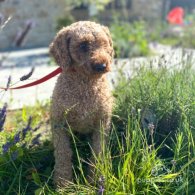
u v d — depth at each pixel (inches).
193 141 18.5
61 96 18.8
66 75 18.9
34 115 25.9
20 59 56.2
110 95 20.1
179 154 18.6
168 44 67.7
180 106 19.9
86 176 19.5
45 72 41.2
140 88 22.8
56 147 19.1
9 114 27.2
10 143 19.0
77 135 21.2
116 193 16.5
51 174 18.8
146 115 21.2
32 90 33.4
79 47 18.2
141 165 17.9
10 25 71.6
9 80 20.1
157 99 22.0
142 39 60.9
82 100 18.7
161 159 19.1
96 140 19.5
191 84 22.7
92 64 17.7
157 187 17.0
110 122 20.4
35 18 73.9
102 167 17.4
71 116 19.0
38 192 17.2
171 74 24.5
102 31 19.0
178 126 20.6
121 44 55.4
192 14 88.7
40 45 75.0
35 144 21.0
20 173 18.5
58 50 18.8
